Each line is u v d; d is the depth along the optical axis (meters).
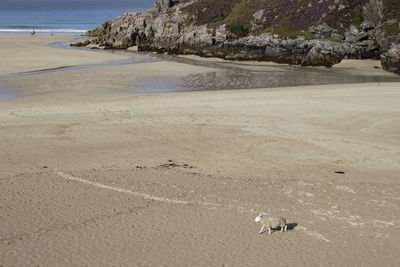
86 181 16.58
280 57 73.94
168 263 10.60
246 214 13.59
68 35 125.38
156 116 32.25
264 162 20.36
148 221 13.02
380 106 35.16
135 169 18.45
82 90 47.25
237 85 51.81
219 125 28.91
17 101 39.97
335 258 10.87
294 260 10.77
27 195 15.02
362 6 75.44
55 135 25.11
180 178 17.31
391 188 16.45
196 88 49.62
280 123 29.78
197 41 85.50
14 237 11.88
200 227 12.63
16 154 20.48
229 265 10.53
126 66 65.62
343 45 69.75
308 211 13.90
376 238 11.98
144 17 106.19
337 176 18.09
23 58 72.69
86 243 11.60
